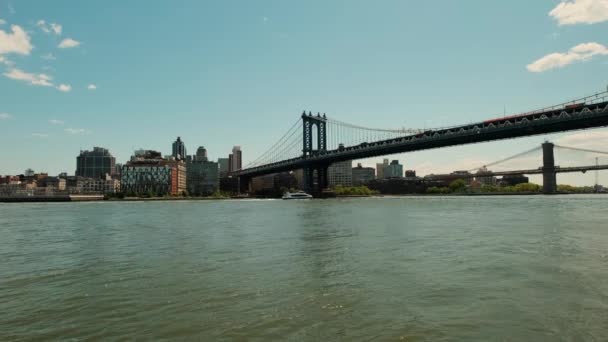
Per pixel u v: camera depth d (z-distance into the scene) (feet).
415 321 35.37
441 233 98.22
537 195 641.81
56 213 260.83
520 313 36.83
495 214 166.91
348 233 102.73
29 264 68.33
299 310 39.09
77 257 74.74
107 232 121.80
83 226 147.13
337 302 41.34
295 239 93.30
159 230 124.57
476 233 96.78
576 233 93.66
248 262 64.64
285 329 34.24
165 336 33.32
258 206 331.36
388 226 119.34
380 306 39.70
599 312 36.76
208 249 80.43
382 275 52.90
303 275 54.08
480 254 67.00
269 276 53.88
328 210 229.04
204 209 289.33
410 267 57.52
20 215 237.45
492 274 52.03
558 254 65.98
